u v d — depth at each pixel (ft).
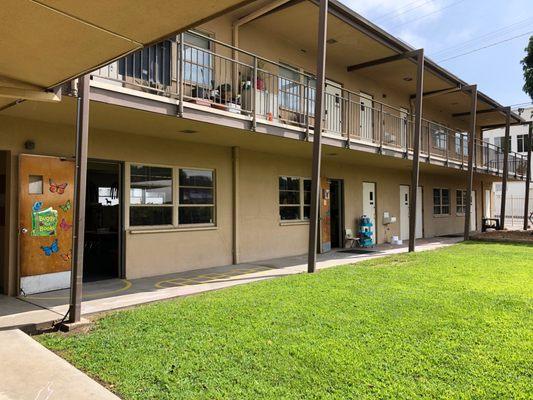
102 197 38.42
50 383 11.66
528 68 54.54
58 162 23.99
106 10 9.91
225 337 15.17
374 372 12.33
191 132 28.17
